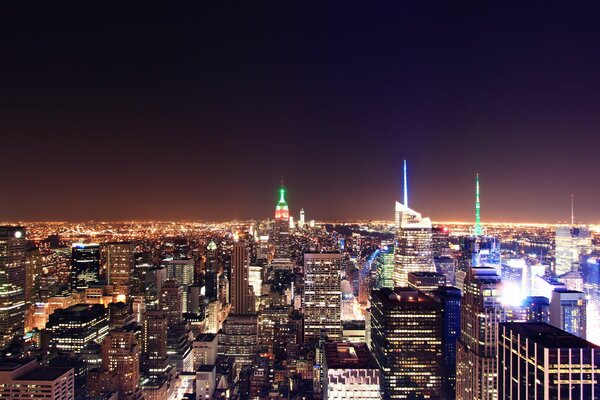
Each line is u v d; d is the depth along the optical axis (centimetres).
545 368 18325
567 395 18238
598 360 18162
